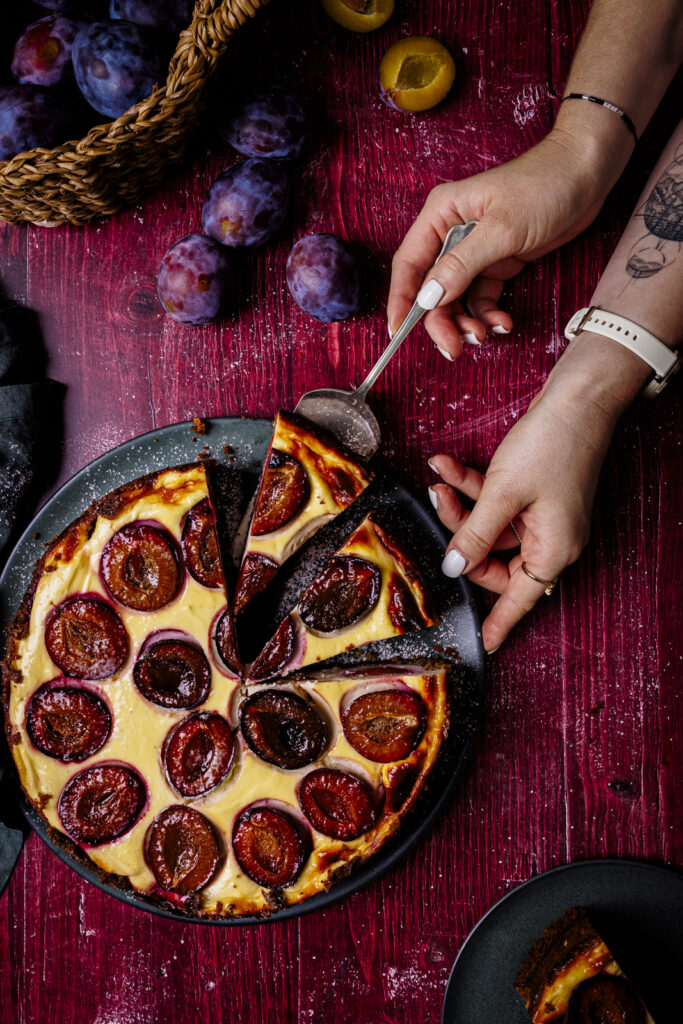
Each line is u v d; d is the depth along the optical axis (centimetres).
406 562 80
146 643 81
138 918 84
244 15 73
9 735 81
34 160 76
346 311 82
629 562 84
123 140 76
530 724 83
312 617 80
